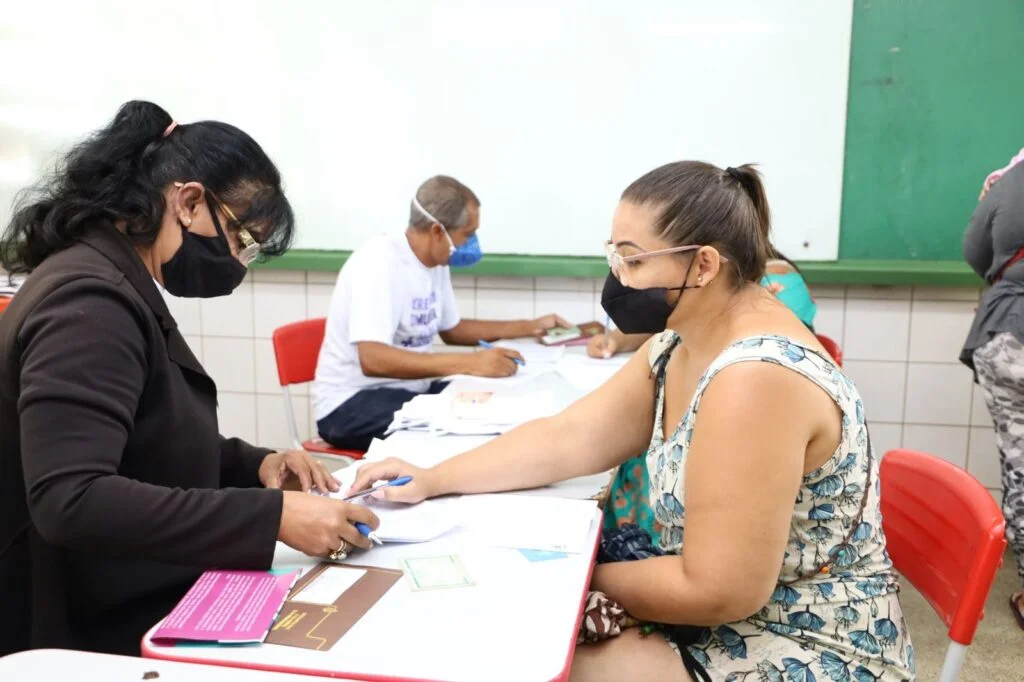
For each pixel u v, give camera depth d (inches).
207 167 47.5
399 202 127.1
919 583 53.4
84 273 44.1
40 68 130.0
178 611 38.5
